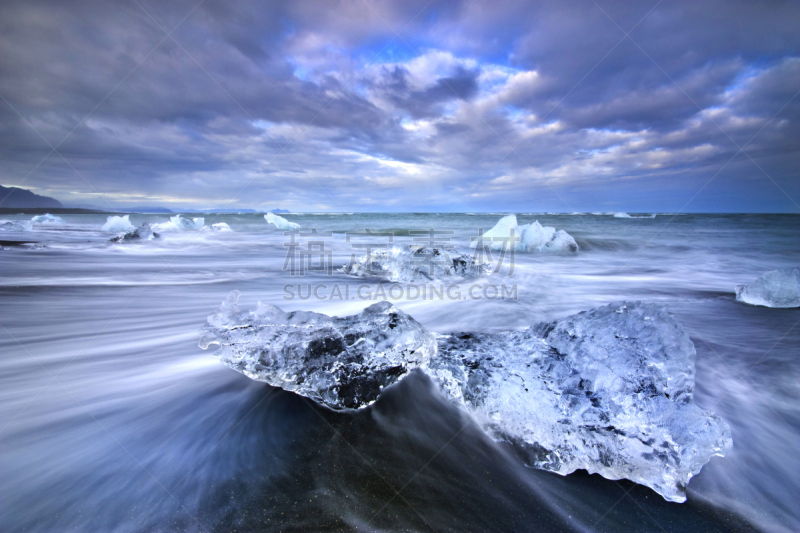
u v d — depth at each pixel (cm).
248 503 140
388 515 138
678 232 1297
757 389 237
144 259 787
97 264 697
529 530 135
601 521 141
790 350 297
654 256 881
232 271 665
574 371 196
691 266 755
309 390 207
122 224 1516
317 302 445
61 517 133
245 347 226
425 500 146
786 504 149
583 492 154
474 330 343
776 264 769
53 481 149
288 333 227
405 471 162
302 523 132
